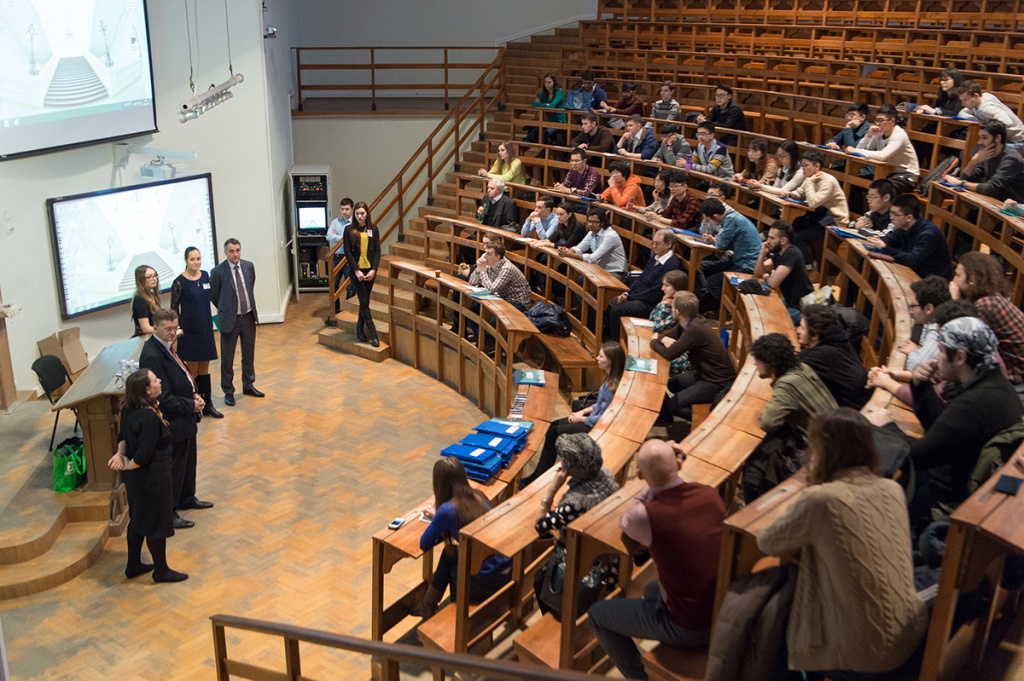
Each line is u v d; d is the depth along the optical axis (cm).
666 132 1038
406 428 894
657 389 641
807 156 809
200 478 786
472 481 599
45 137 894
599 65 1475
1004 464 332
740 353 734
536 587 475
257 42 1155
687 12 1561
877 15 1359
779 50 1380
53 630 583
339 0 1712
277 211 1248
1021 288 649
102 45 966
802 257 711
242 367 978
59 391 902
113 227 1026
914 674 292
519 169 1188
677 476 344
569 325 912
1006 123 819
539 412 712
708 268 831
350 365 1077
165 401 684
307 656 554
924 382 414
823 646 277
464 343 961
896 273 629
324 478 787
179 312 874
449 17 1736
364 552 672
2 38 823
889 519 273
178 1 1107
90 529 682
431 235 1164
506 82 1505
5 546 630
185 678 537
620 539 374
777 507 321
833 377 473
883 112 851
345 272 1219
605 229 912
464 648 468
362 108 1520
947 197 794
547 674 250
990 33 1138
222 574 645
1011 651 318
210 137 1167
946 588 274
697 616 330
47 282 948
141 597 618
